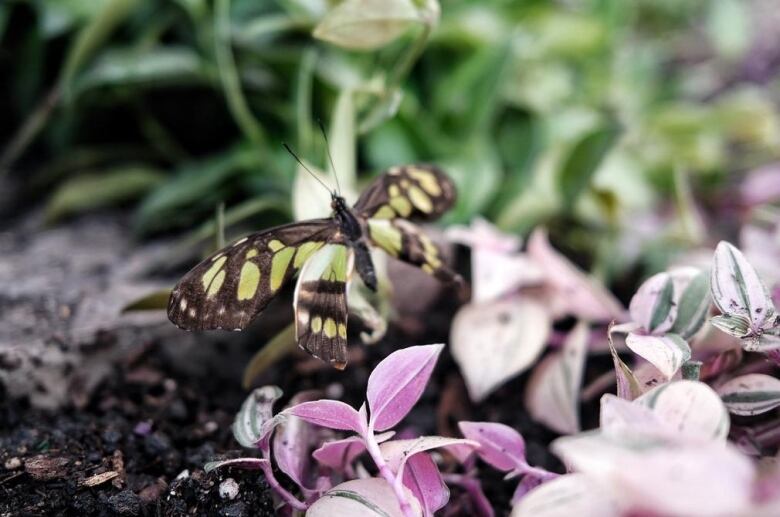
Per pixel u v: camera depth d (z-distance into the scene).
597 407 0.31
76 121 0.40
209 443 0.28
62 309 0.31
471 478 0.27
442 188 0.29
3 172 0.41
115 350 0.30
